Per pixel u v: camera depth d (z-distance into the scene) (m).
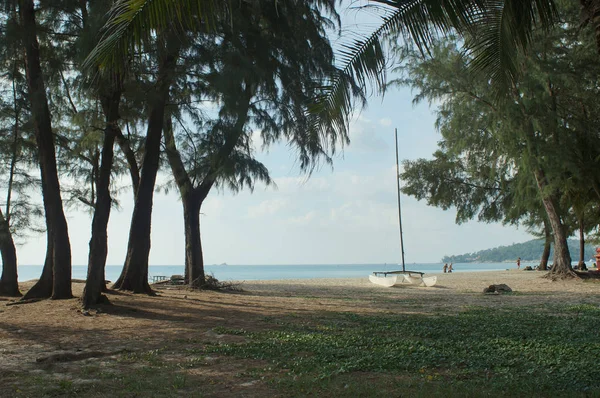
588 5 5.85
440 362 7.70
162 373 7.07
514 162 29.47
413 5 6.62
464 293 24.67
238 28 16.16
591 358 7.80
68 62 16.50
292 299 20.33
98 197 15.19
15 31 14.94
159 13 5.71
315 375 6.86
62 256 16.12
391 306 17.69
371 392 5.81
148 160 19.50
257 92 18.84
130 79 15.24
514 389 5.87
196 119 18.78
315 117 7.02
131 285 19.52
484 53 7.22
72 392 6.05
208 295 21.44
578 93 26.69
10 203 19.86
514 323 12.38
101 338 10.21
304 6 18.72
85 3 15.69
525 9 6.79
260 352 8.50
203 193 25.28
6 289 19.45
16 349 8.98
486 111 28.88
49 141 15.96
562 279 30.67
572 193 32.19
